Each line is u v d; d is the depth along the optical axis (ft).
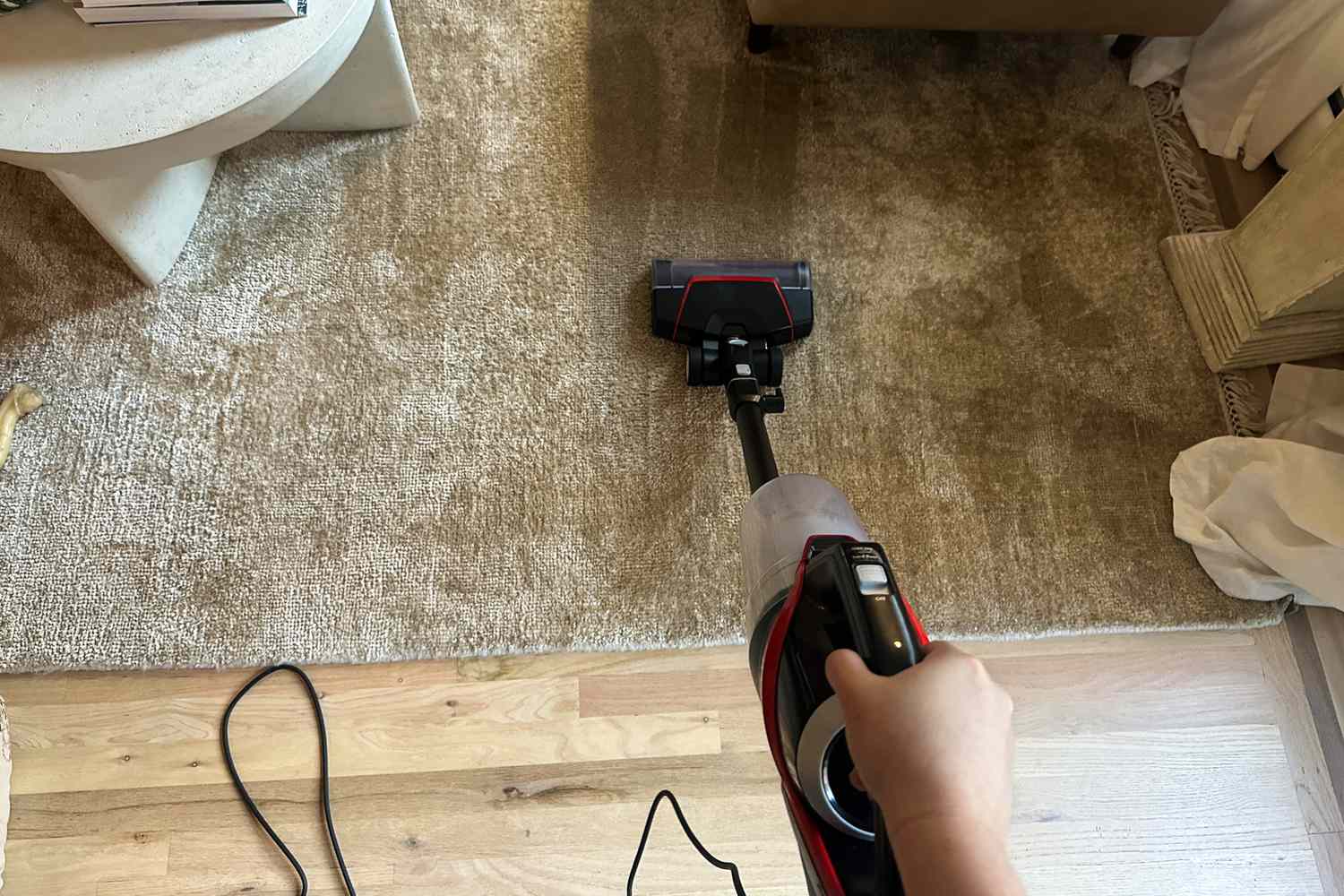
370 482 4.04
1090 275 4.65
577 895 3.59
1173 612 4.06
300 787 3.66
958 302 4.54
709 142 4.75
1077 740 3.88
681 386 4.29
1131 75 5.05
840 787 2.12
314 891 3.54
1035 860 3.72
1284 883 3.74
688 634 3.90
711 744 3.80
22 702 3.67
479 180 4.57
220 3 3.11
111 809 3.57
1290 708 3.99
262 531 3.94
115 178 3.68
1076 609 4.04
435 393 4.20
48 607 3.76
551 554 3.99
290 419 4.11
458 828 3.64
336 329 4.27
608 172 4.65
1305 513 3.77
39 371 4.10
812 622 2.23
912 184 4.76
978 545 4.13
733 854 3.67
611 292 4.43
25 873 3.48
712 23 4.98
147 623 3.77
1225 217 4.84
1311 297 4.01
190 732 3.69
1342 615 4.13
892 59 4.99
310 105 4.36
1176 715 3.94
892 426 4.30
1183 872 3.73
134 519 3.92
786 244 4.60
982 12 4.30
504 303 4.37
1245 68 4.59
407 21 4.82
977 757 1.38
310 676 3.80
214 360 4.18
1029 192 4.79
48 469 3.96
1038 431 4.34
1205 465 4.18
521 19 4.89
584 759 3.75
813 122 4.83
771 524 2.99
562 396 4.23
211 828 3.58
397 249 4.42
